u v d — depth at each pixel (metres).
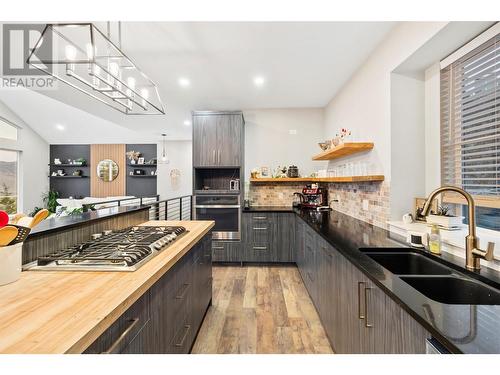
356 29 2.19
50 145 8.45
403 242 1.86
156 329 1.23
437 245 1.55
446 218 1.76
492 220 1.71
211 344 2.06
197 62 2.78
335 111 3.88
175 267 1.52
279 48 2.50
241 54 2.61
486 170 1.68
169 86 3.47
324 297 2.23
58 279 1.08
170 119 5.26
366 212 2.75
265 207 4.44
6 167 7.09
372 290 1.25
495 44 1.58
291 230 4.01
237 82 3.35
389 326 1.08
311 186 4.20
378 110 2.46
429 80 2.15
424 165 2.24
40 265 1.22
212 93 3.75
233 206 4.08
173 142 8.14
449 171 1.99
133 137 8.01
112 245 1.51
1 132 6.83
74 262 1.22
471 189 1.80
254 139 4.62
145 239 1.68
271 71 3.02
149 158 8.44
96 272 1.16
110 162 8.45
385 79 2.32
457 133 1.91
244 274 3.71
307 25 2.13
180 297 1.61
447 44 1.79
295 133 4.58
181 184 8.07
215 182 4.63
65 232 1.52
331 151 3.01
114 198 7.62
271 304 2.76
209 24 2.09
